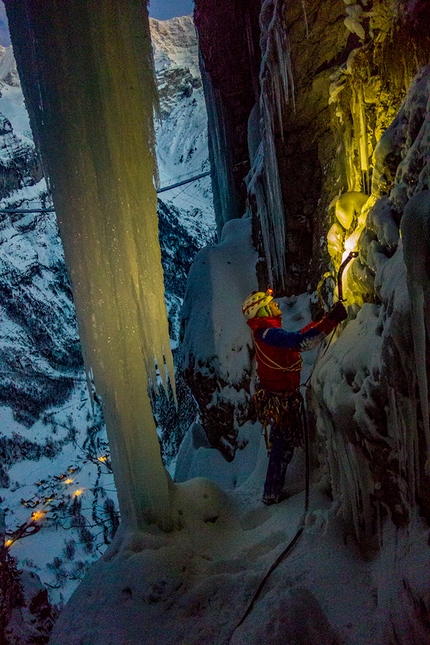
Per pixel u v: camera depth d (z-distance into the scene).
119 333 2.77
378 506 2.24
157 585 2.49
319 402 2.63
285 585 2.28
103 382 2.79
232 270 4.79
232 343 4.47
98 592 2.64
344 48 3.48
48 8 2.40
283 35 3.62
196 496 3.20
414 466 1.89
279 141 4.18
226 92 5.67
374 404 2.10
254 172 4.85
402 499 2.04
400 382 1.89
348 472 2.39
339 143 3.68
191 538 2.96
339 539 2.42
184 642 2.23
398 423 1.98
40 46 2.43
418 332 1.67
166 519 2.99
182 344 4.86
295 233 4.30
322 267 3.94
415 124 2.37
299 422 2.95
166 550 2.70
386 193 2.73
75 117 2.51
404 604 1.78
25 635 3.82
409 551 1.86
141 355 2.85
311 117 3.96
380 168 2.70
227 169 6.23
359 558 2.31
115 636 2.36
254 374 4.39
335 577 2.23
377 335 2.26
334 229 3.17
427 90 2.27
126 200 2.68
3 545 4.18
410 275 1.64
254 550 2.72
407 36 2.86
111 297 2.74
